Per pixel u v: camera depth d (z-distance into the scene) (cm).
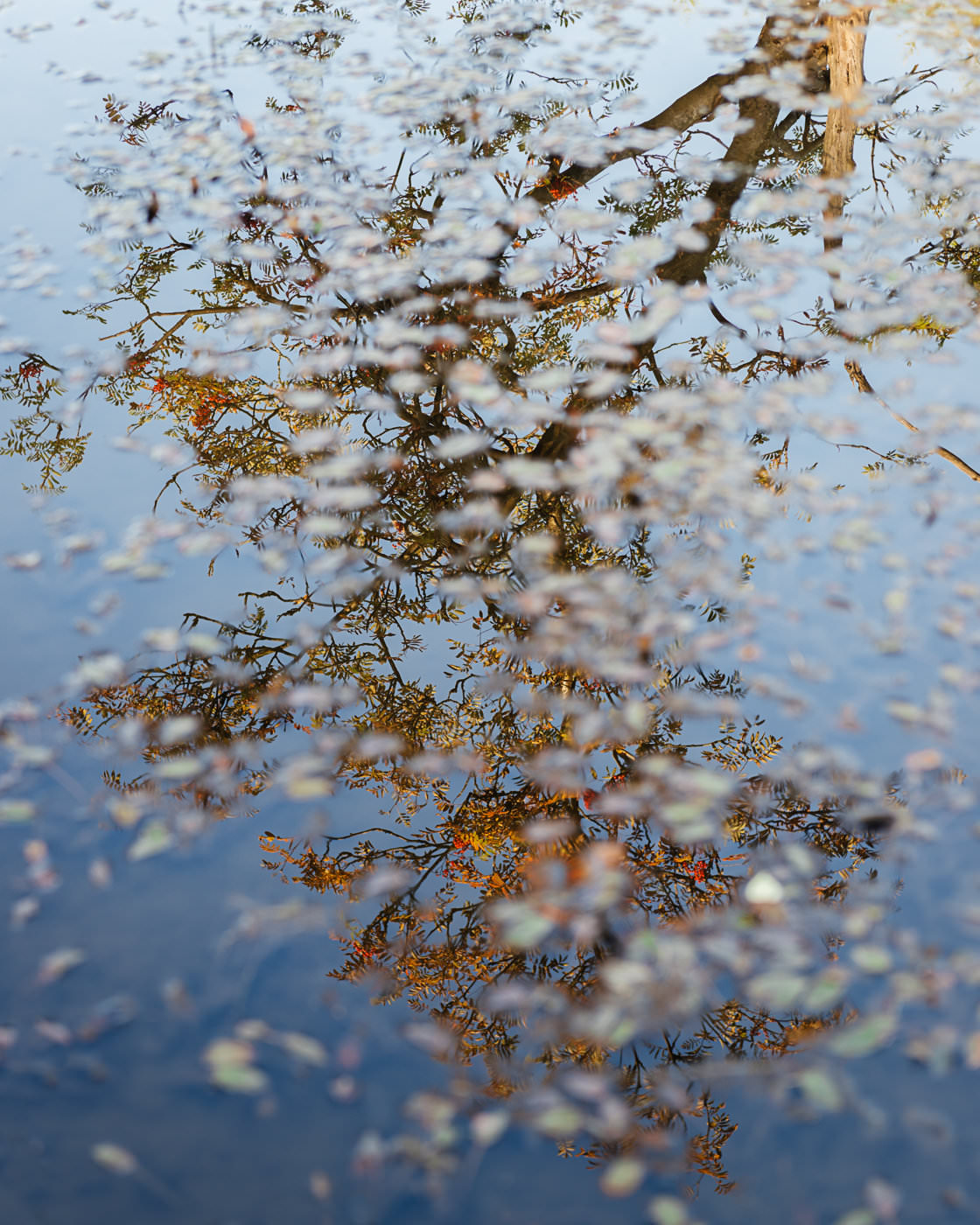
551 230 473
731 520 313
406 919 254
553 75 559
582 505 325
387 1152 187
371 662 317
